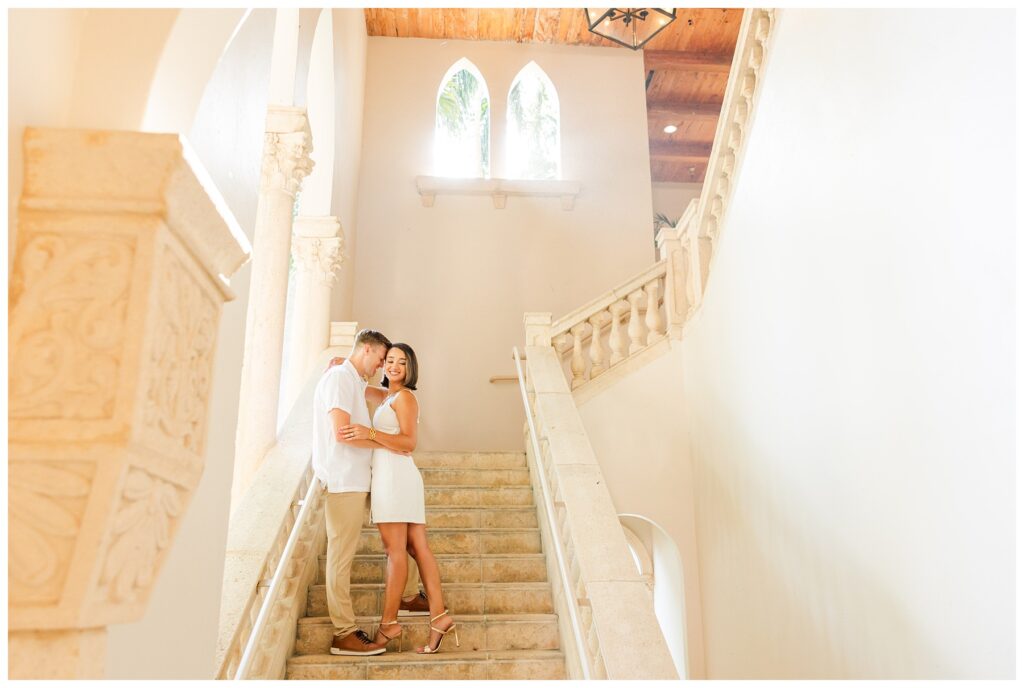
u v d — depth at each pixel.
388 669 3.74
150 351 1.31
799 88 4.21
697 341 6.29
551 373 5.87
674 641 6.87
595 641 3.43
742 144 5.25
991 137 2.51
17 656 1.26
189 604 2.08
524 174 9.62
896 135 3.15
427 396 8.48
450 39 9.88
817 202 3.97
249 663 2.61
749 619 4.97
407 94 9.58
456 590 4.54
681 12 9.65
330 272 6.52
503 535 5.30
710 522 5.80
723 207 5.80
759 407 4.85
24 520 1.23
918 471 3.02
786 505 4.39
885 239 3.25
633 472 6.28
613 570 3.48
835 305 3.76
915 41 3.00
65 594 1.23
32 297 1.29
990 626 2.57
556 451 4.63
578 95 9.83
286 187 5.15
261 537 3.59
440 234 9.03
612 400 6.43
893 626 3.22
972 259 2.63
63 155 1.31
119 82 1.53
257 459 4.57
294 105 5.42
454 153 9.61
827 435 3.86
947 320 2.79
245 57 2.46
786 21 4.43
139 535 1.38
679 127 11.76
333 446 3.97
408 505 3.93
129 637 1.69
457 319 8.74
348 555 3.88
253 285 4.95
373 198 9.08
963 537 2.72
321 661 3.74
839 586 3.73
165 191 1.31
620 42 6.09
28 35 1.33
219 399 2.32
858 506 3.54
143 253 1.32
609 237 9.24
